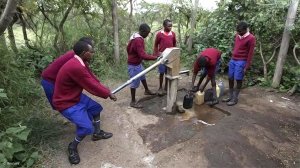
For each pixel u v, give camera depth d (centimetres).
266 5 559
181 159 347
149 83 594
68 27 667
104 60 638
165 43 508
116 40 641
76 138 338
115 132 402
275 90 564
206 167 334
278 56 555
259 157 354
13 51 525
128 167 335
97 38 665
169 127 415
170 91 439
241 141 377
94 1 636
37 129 388
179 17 753
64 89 331
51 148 362
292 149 375
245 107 484
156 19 755
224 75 643
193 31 729
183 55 716
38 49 612
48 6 605
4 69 416
